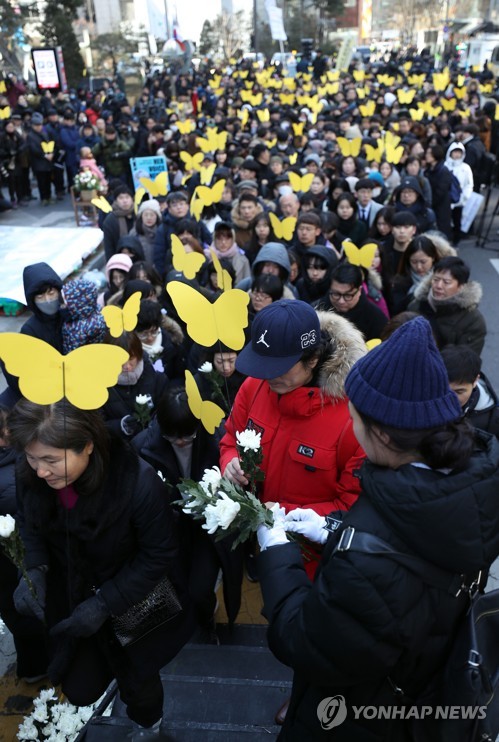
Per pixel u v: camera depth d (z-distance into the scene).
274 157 9.45
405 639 1.21
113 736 2.28
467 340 3.68
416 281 4.73
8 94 19.27
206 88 24.97
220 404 3.11
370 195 6.93
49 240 9.33
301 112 15.23
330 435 2.10
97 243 9.51
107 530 1.83
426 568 1.21
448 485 1.16
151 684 2.15
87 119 16.38
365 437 1.29
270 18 27.78
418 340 1.22
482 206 11.73
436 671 1.33
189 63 32.38
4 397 4.02
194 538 2.60
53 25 26.88
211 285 4.91
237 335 2.08
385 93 20.45
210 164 8.98
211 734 2.24
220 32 48.94
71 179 13.49
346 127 12.66
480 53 34.69
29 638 2.74
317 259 4.42
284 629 1.40
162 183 7.27
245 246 6.11
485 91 22.39
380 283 4.53
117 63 34.34
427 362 1.21
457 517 1.15
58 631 1.86
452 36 41.03
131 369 3.15
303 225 5.13
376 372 1.25
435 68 34.31
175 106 19.72
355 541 1.21
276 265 4.27
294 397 2.09
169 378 4.04
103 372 1.57
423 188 8.09
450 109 15.53
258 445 1.81
